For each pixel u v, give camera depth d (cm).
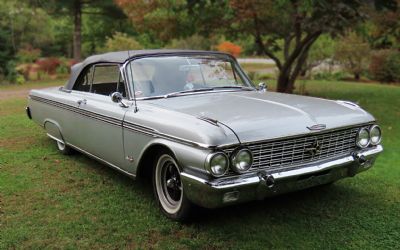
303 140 381
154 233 391
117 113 457
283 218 418
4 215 430
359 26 1259
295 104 428
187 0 1195
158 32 1391
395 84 2367
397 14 1361
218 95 472
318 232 388
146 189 502
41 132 831
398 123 966
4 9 2897
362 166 427
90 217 425
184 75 491
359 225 402
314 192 485
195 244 369
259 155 360
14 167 592
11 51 2625
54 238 381
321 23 1098
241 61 3912
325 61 2588
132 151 438
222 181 342
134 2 1309
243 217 421
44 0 2898
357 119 423
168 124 383
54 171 574
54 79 2467
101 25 3981
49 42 3903
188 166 356
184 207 391
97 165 600
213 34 1443
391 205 449
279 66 1458
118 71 484
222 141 338
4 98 1501
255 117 375
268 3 1152
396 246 362
